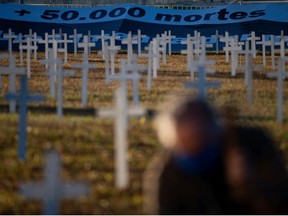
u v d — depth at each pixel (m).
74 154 17.81
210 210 9.78
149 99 25.92
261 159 9.95
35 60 45.25
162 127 9.81
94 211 14.03
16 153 18.16
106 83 30.91
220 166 9.74
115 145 18.50
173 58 47.22
